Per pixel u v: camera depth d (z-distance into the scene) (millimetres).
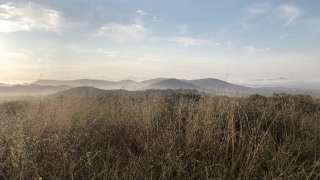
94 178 5355
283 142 6484
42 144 6496
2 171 5824
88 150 6480
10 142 6680
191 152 6145
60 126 7238
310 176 5250
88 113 8469
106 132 7441
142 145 6574
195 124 6730
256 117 7715
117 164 5809
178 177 5484
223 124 7129
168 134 6570
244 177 5457
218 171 5527
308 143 6477
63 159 5887
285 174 5379
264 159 5922
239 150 6137
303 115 8273
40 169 5656
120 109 9062
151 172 5426
